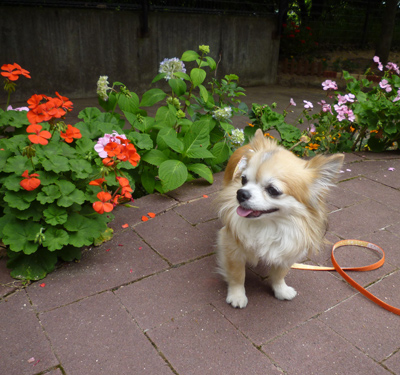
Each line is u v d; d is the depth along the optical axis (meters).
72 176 0.67
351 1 3.54
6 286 0.63
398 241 0.80
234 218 0.60
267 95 2.52
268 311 0.62
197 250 0.75
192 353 0.54
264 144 0.64
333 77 2.95
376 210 0.91
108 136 0.68
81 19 2.04
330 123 1.22
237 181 0.62
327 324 0.60
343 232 0.83
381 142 1.25
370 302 0.64
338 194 0.98
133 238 0.77
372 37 3.81
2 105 1.91
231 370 0.52
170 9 2.32
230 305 0.62
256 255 0.60
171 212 0.86
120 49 2.22
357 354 0.55
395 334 0.58
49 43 2.00
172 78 1.03
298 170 0.56
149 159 0.91
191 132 0.96
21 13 1.87
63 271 0.68
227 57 2.65
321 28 3.50
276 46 2.86
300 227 0.57
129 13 2.18
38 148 0.67
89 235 0.66
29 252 0.62
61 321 0.58
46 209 0.63
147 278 0.67
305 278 0.70
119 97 1.00
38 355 0.52
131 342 0.55
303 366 0.52
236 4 2.64
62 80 2.10
